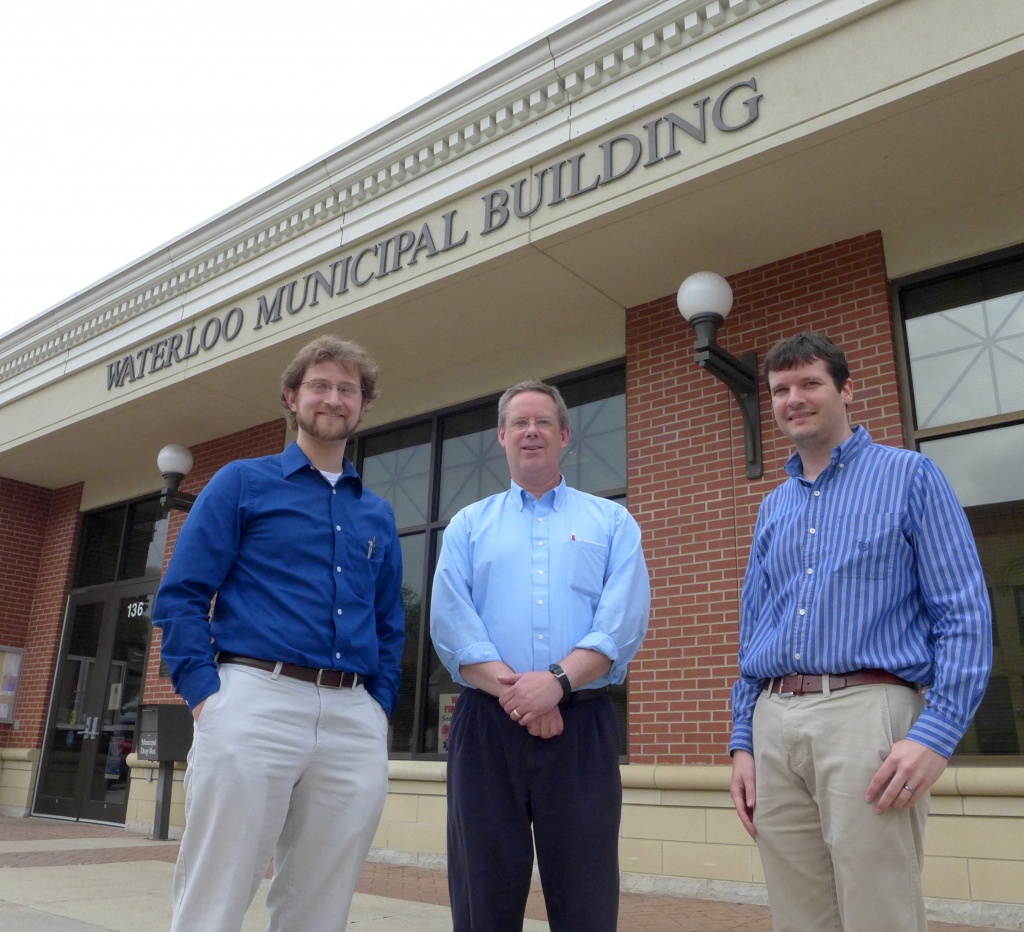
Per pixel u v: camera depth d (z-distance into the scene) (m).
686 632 5.99
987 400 5.47
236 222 8.01
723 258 6.24
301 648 2.63
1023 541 5.19
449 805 2.70
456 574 2.76
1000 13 4.48
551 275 6.49
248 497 2.76
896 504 2.38
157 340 8.76
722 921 4.76
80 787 10.08
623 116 5.77
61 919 4.48
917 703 2.29
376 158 7.04
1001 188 5.46
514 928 2.50
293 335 7.42
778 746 2.38
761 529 2.72
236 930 2.42
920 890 2.17
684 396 6.47
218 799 2.45
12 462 10.76
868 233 5.93
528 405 2.90
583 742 2.59
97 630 10.60
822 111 4.94
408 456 8.39
